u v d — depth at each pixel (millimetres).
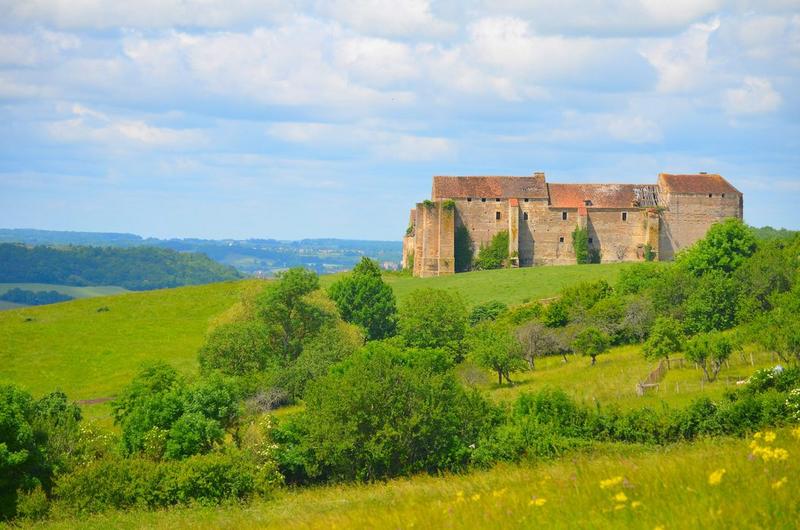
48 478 50312
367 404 52219
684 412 51125
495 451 50438
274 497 47500
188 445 55719
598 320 105875
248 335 96000
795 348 72375
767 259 112688
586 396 69000
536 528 19875
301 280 105188
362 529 23891
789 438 25531
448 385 56688
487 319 126250
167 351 126625
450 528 21266
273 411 82438
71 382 112375
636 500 20172
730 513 17875
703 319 102062
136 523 41906
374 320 122688
